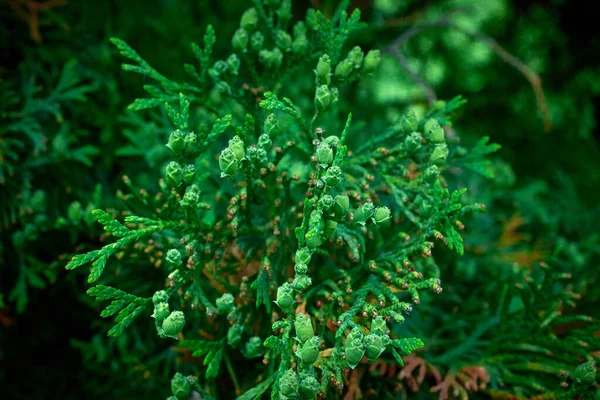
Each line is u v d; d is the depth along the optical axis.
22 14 0.43
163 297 0.29
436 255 0.39
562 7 0.74
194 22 0.52
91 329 0.45
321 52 0.35
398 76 0.72
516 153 0.72
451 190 0.49
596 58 0.76
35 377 0.44
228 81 0.34
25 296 0.39
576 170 0.70
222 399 0.35
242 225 0.33
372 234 0.34
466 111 0.74
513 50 0.78
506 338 0.35
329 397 0.32
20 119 0.42
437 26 0.54
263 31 0.50
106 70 0.46
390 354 0.34
